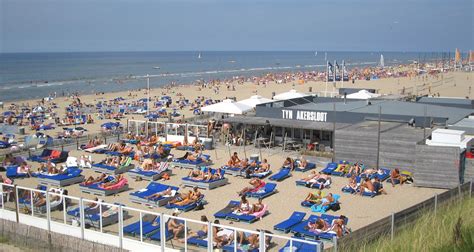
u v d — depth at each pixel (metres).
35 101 72.56
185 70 173.75
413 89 74.94
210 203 20.59
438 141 23.06
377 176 23.52
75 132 40.47
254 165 25.53
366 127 27.38
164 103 63.50
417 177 22.64
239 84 100.50
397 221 13.69
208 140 32.03
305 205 19.83
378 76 111.25
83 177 24.73
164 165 25.58
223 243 14.52
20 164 26.95
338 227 15.77
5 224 17.30
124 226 16.45
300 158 28.30
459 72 115.38
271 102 36.88
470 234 8.90
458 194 16.48
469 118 30.56
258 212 18.42
